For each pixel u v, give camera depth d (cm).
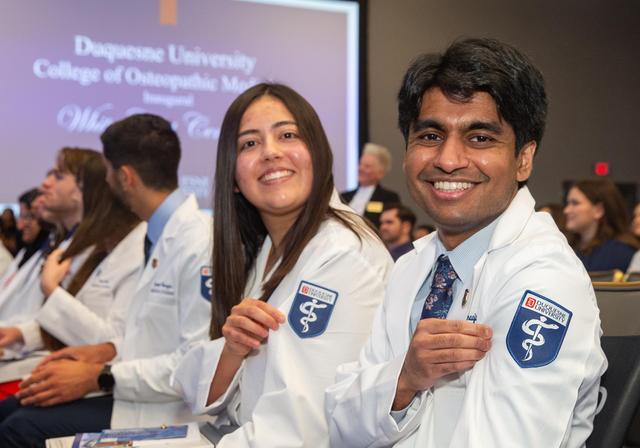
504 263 112
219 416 171
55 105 561
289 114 168
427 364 107
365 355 132
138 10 582
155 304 211
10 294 294
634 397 115
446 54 115
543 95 116
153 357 212
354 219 165
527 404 101
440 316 122
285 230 173
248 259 179
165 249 215
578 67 728
